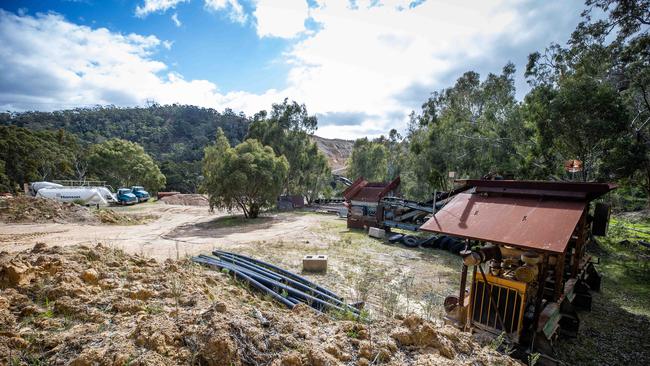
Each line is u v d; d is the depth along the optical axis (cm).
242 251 1145
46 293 383
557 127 1434
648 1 1384
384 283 850
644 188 1644
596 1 1523
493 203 548
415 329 354
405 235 1459
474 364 324
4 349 268
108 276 486
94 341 294
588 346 587
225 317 341
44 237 1269
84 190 2577
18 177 4544
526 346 474
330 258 1102
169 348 286
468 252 492
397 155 4497
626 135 1386
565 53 1750
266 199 2300
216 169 2289
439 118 2816
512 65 2562
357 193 1794
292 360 285
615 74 1703
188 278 544
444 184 2523
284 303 598
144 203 3531
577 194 482
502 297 486
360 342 334
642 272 1088
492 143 2172
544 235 444
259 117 3697
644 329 658
